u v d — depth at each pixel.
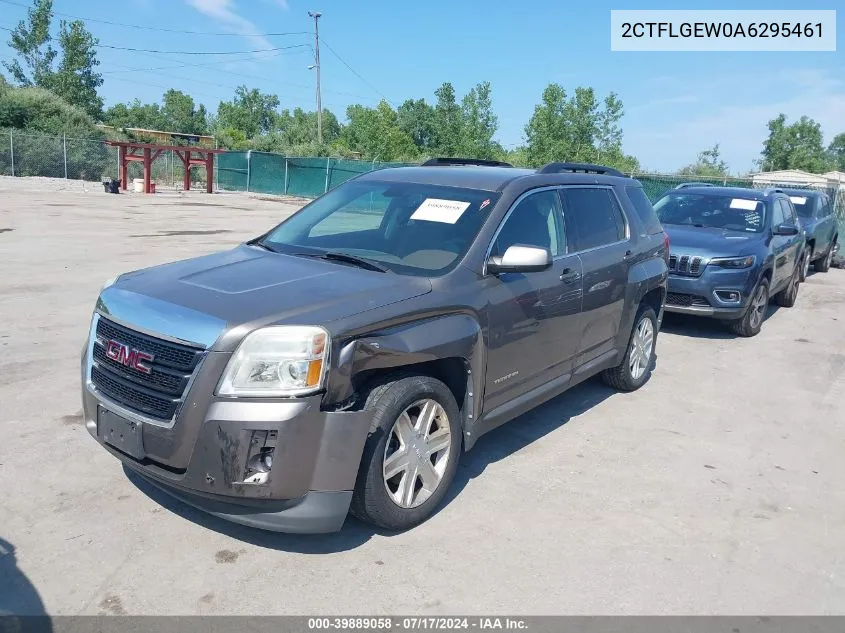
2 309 8.34
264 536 3.80
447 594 3.39
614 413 6.05
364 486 3.64
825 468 5.14
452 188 4.98
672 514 4.31
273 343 3.38
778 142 84.06
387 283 4.00
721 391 6.88
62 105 49.81
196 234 16.89
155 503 4.06
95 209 22.67
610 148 46.00
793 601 3.50
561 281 5.02
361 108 75.94
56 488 4.16
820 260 16.28
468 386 4.22
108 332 3.79
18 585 3.28
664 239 6.83
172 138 55.44
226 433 3.30
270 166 38.88
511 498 4.39
